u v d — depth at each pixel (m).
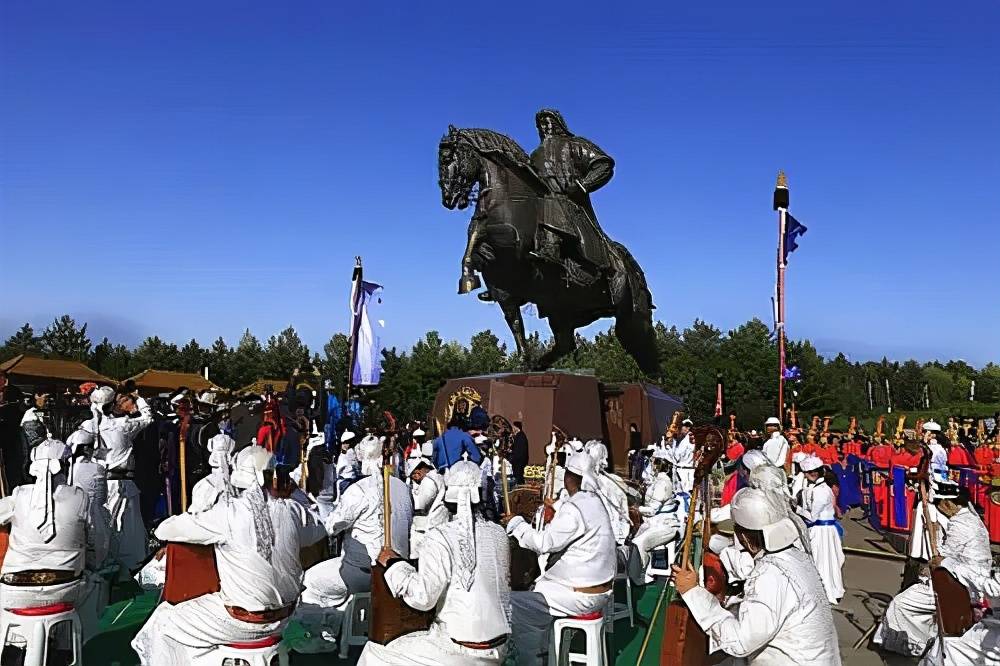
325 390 18.70
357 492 7.98
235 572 5.73
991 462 18.31
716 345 84.81
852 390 86.12
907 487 17.31
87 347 73.25
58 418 14.23
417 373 58.34
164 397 16.19
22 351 66.44
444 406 17.52
